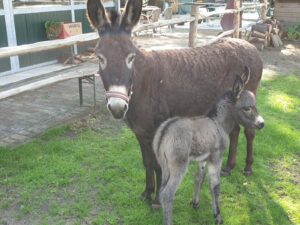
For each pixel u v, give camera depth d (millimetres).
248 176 4324
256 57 4031
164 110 3482
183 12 18656
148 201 3812
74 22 9500
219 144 3238
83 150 4930
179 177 3131
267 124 5727
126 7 3012
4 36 7988
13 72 8328
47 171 4367
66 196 3922
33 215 3627
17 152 4797
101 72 2979
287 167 4551
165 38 13039
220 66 3734
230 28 11297
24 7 8375
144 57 3305
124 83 2902
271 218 3578
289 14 14016
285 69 9336
